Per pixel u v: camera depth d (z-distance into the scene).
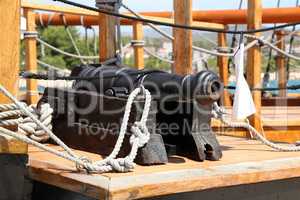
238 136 4.29
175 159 3.06
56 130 3.48
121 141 2.80
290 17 7.03
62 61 20.09
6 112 2.82
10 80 2.85
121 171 2.71
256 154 3.39
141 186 2.55
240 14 7.17
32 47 5.85
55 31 23.23
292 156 3.35
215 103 3.45
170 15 7.32
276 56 8.04
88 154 3.13
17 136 2.69
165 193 2.62
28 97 5.68
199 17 7.34
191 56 4.21
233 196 3.01
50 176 2.80
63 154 2.72
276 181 3.21
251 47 4.68
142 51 6.55
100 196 2.52
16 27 2.84
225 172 2.87
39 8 5.80
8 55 2.83
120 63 4.04
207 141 3.09
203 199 2.88
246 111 3.38
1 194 2.85
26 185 2.94
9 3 2.81
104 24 4.20
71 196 2.84
